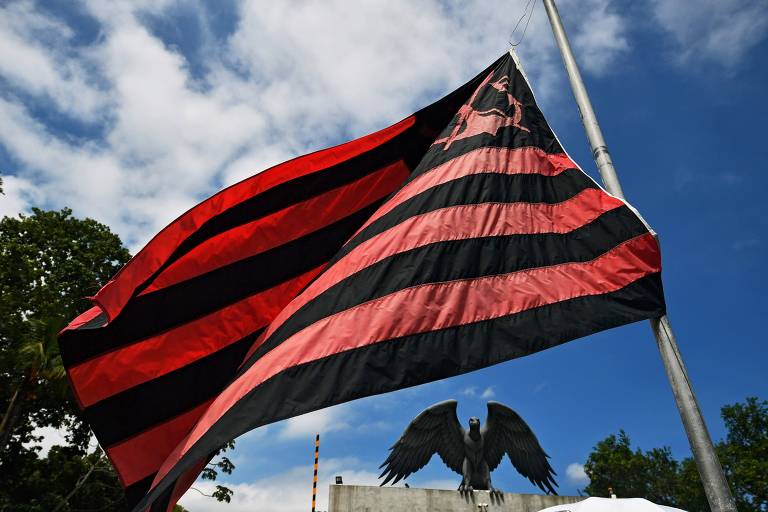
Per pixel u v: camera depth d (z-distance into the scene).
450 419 17.16
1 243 28.80
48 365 23.98
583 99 7.16
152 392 7.77
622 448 54.44
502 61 8.75
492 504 16.14
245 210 8.30
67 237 31.86
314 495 16.95
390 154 8.99
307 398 6.02
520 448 17.39
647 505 11.41
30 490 28.42
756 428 44.31
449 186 7.28
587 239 6.37
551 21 8.02
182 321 8.02
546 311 6.05
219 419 6.26
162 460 7.62
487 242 6.69
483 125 7.82
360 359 6.14
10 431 24.00
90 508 29.53
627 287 5.92
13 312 26.47
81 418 28.06
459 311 6.25
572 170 7.02
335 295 6.79
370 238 7.27
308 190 8.59
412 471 16.70
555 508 12.17
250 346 8.18
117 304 7.15
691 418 5.11
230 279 8.24
